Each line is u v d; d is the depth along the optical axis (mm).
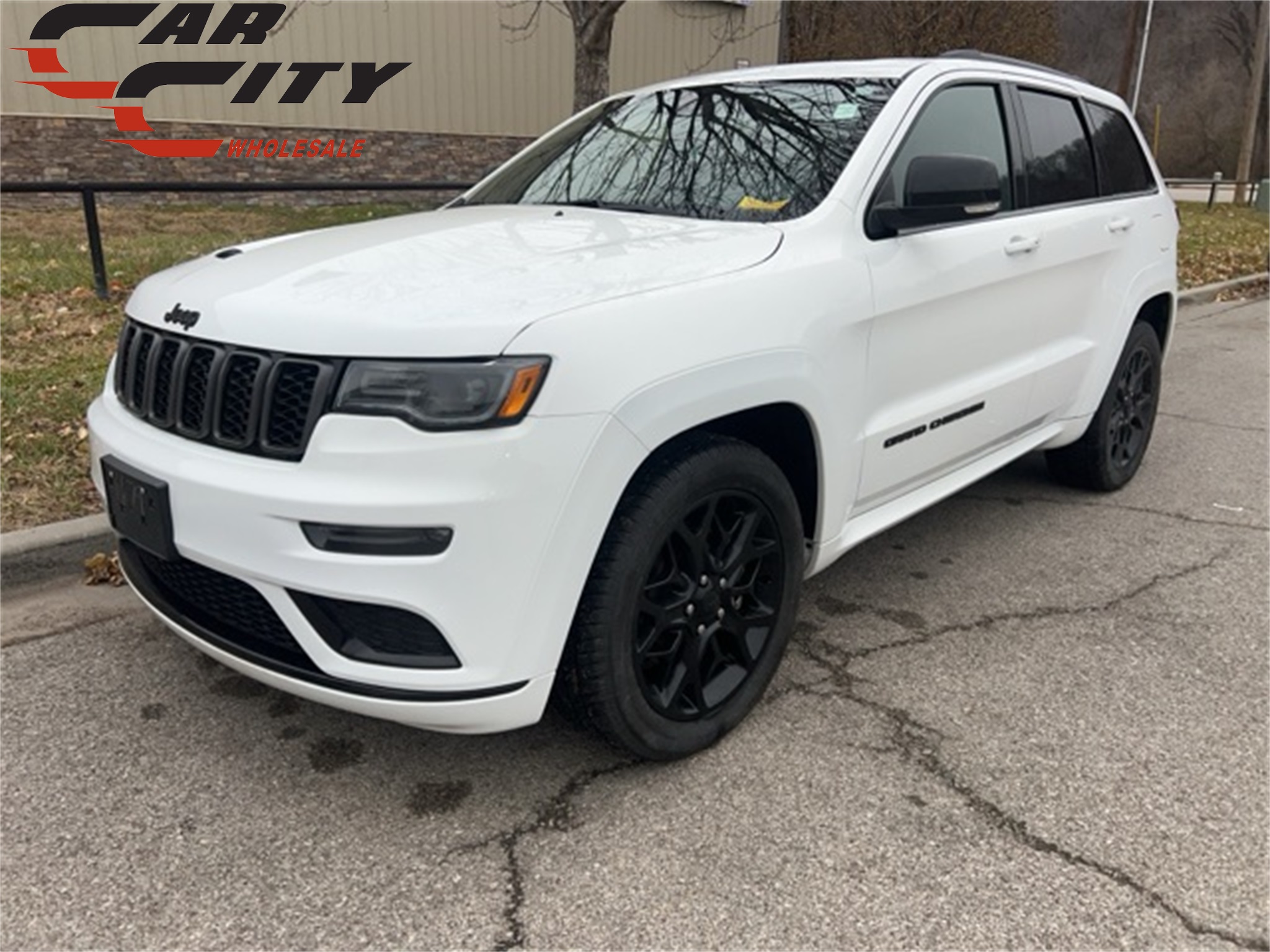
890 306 3047
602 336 2281
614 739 2566
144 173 13016
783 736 2885
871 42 20203
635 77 17016
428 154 15195
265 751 2799
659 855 2408
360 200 14664
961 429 3576
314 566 2199
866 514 3328
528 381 2164
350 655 2285
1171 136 45969
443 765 2744
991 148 3736
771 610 2910
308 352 2246
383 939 2160
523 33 15625
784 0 18906
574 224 3031
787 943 2150
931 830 2498
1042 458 5527
